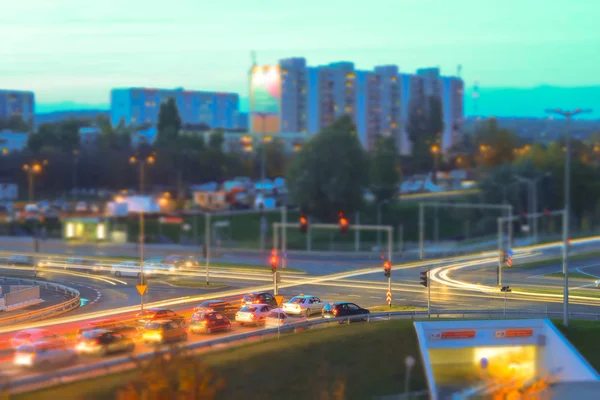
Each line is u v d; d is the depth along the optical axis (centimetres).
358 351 5556
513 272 11119
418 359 5509
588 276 10669
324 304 7356
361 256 13488
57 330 6419
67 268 11619
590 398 5078
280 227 17688
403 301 8194
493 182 18650
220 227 17112
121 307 7862
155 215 18362
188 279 10306
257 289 9262
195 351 5241
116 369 4678
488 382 5441
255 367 5031
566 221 6988
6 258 12788
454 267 11738
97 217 17938
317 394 4819
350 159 17288
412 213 19575
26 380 4075
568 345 5716
